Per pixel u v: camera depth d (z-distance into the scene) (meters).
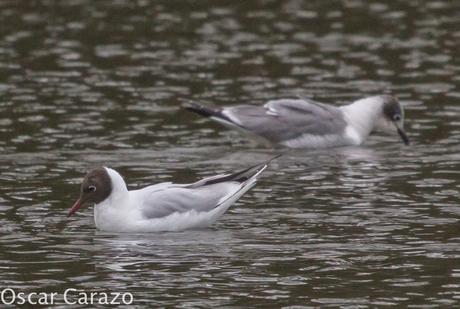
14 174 17.44
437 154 18.81
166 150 18.94
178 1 29.45
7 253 14.02
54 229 14.99
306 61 24.58
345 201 16.16
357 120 19.88
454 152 18.91
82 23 27.45
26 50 25.25
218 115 19.38
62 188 16.80
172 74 23.69
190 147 19.20
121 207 14.90
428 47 25.50
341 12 28.44
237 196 15.12
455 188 16.75
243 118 19.31
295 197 16.39
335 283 13.01
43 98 21.92
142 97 22.14
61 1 29.28
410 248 14.16
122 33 26.69
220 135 20.08
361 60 24.64
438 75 23.48
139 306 12.36
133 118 20.81
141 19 27.88
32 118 20.62
